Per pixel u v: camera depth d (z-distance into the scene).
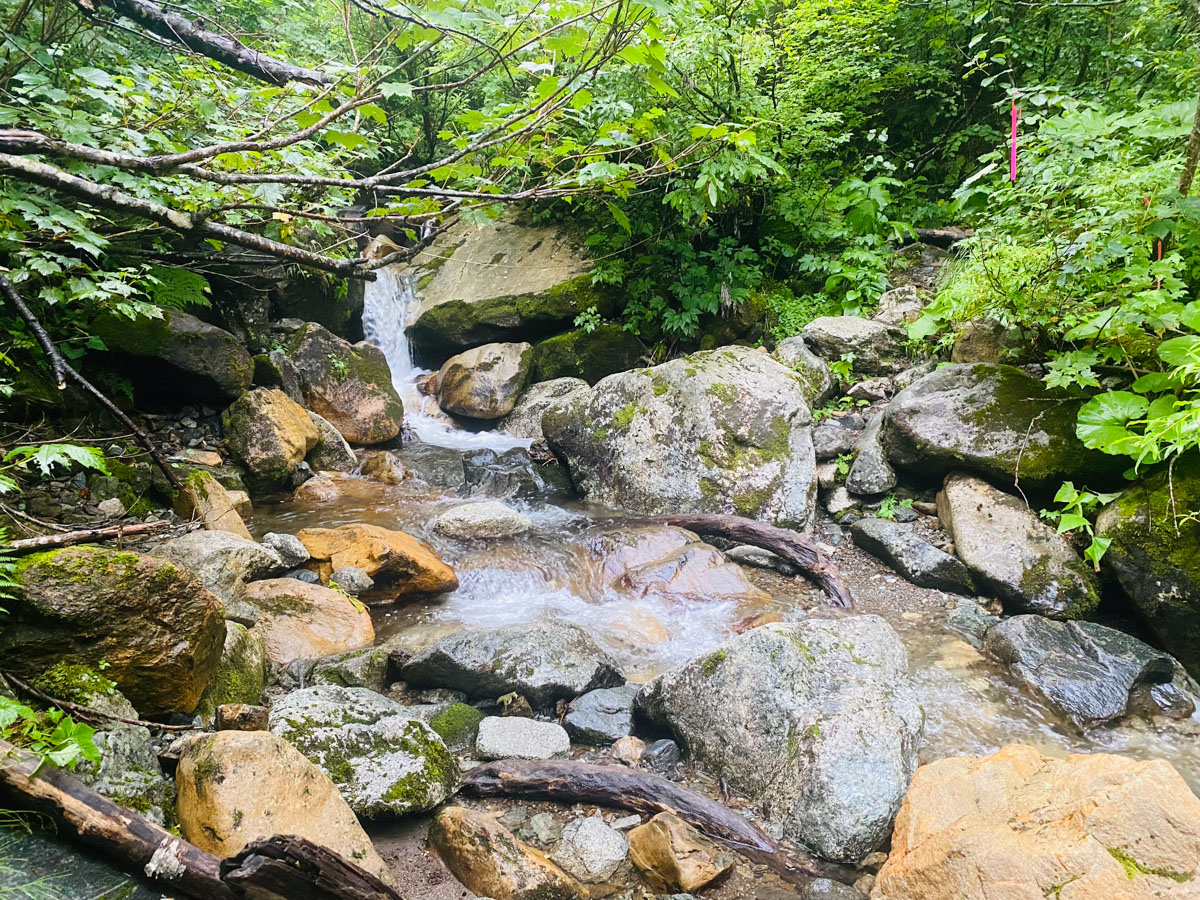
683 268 8.13
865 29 8.26
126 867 1.94
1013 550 4.73
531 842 2.82
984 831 2.24
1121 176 4.24
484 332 8.62
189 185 3.42
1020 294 4.95
